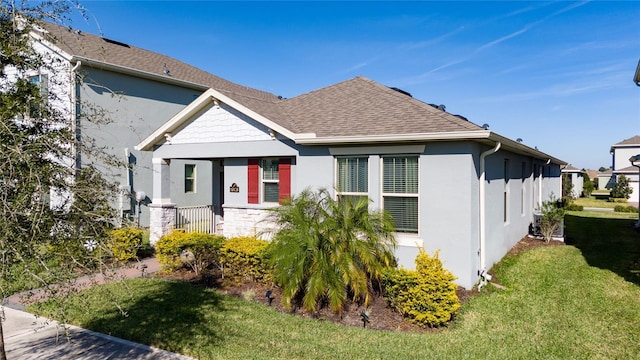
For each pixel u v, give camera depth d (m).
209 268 10.12
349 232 7.40
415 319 6.65
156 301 7.73
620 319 6.87
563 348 5.79
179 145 12.48
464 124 8.34
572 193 36.00
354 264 7.09
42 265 3.44
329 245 7.18
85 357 5.45
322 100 12.18
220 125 11.73
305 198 8.52
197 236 9.71
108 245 4.09
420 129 8.69
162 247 9.77
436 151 8.67
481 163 9.09
